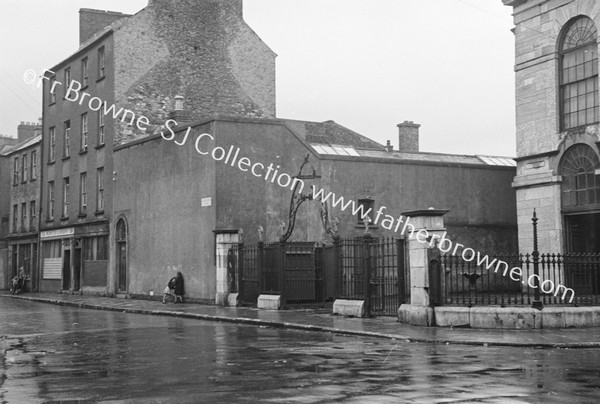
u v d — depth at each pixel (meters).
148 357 12.18
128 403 7.97
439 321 17.06
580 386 8.89
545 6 26.31
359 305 20.28
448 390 8.59
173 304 28.14
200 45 37.41
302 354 12.41
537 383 9.11
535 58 26.67
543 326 16.17
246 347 13.65
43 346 14.24
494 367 10.62
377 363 11.13
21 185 48.88
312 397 8.18
